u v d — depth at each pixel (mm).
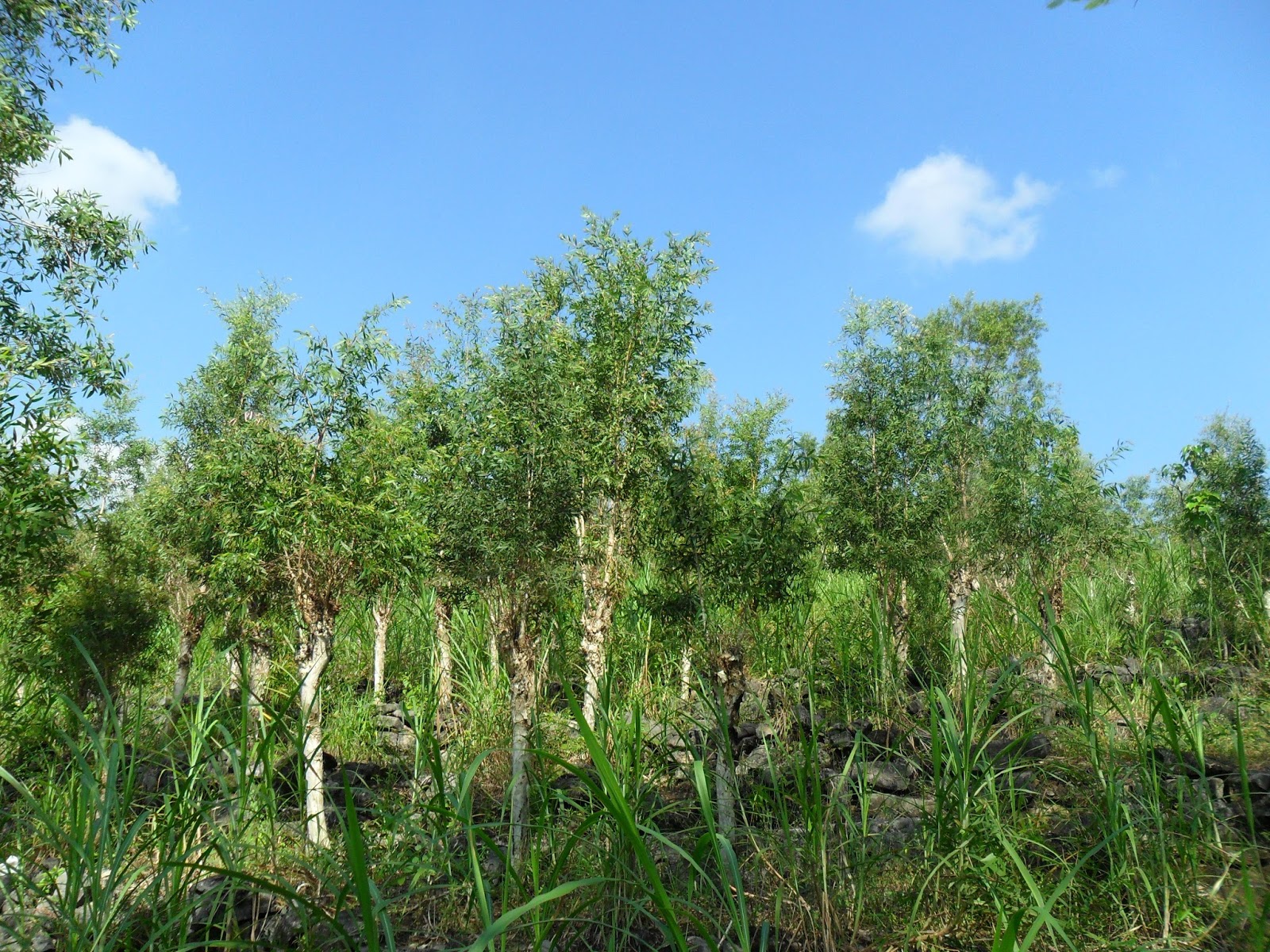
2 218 11539
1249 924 5172
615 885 6055
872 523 13125
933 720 6332
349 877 5562
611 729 8711
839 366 13695
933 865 5949
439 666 12797
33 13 11070
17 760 9086
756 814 7660
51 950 5691
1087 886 5871
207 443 12664
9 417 8516
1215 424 14453
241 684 6438
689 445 9883
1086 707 6734
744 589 9102
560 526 8938
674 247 10680
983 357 24984
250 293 13711
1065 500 13062
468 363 11492
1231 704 9555
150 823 6609
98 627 10438
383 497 8930
